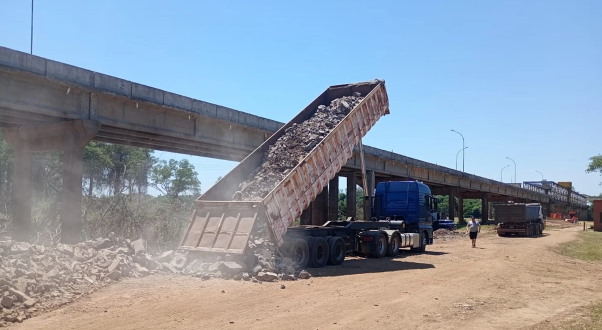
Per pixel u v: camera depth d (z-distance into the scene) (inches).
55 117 790.5
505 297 467.2
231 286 467.8
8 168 1512.1
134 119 879.7
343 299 431.8
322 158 657.6
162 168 2253.9
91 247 529.0
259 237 561.3
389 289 492.4
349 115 725.9
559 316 387.5
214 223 557.3
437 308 404.8
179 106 936.9
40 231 893.8
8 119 823.7
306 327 332.5
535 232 1755.7
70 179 792.9
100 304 378.0
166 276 501.7
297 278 545.6
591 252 1058.1
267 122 1181.1
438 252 977.5
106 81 807.1
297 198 603.8
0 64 661.3
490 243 1293.1
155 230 824.3
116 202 874.1
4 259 419.5
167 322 333.7
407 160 1913.1
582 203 5521.7
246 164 655.8
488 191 3014.3
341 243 714.2
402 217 971.3
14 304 354.3
